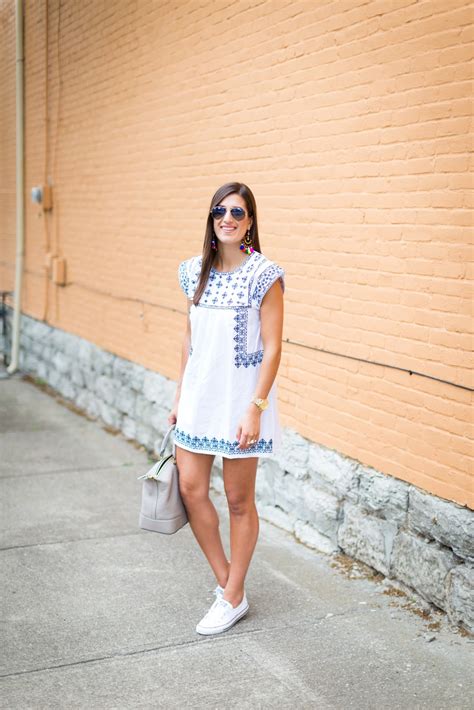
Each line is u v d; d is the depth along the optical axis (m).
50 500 5.57
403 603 3.94
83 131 8.05
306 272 4.69
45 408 8.51
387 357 4.11
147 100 6.59
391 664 3.38
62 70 8.48
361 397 4.32
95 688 3.21
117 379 7.57
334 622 3.76
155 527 3.60
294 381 4.90
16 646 3.54
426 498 3.88
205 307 3.47
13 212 10.91
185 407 3.55
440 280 3.74
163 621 3.78
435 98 3.69
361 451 4.34
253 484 3.63
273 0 4.81
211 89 5.58
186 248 6.12
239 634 3.65
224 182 5.50
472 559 3.63
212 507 3.69
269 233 5.00
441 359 3.76
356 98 4.18
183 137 6.03
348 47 4.21
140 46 6.63
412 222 3.88
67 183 8.63
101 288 7.88
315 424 4.72
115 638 3.62
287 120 4.76
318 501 4.66
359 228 4.24
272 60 4.86
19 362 10.83
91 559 4.53
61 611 3.88
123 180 7.18
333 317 4.49
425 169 3.78
